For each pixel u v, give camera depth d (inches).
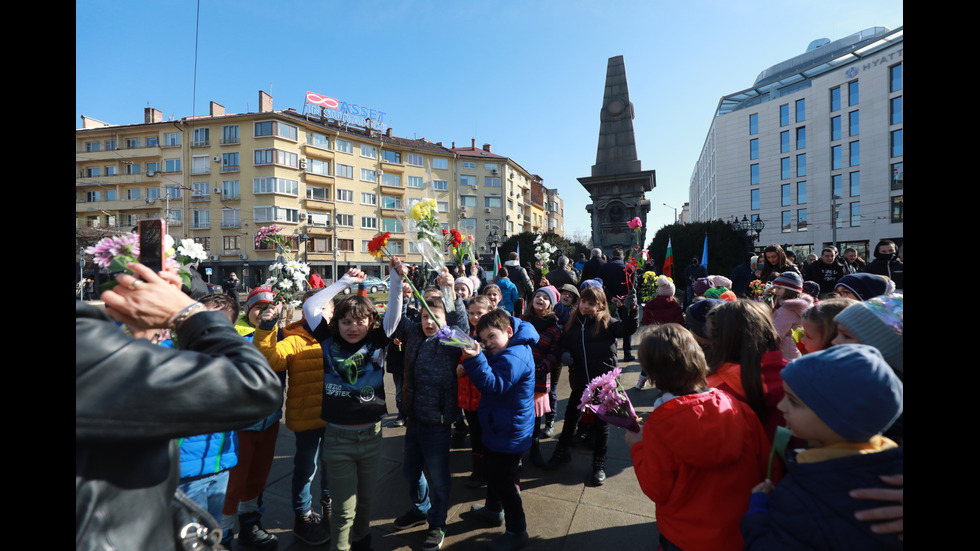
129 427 31.3
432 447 107.0
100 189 1611.7
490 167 2105.1
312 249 1592.0
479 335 108.3
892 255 243.1
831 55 2233.0
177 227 1546.5
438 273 112.6
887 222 1541.6
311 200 1576.0
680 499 64.1
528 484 136.1
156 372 32.2
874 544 42.3
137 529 34.2
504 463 103.3
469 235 126.4
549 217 3102.9
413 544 108.7
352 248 1713.8
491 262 932.0
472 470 143.0
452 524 117.3
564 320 183.2
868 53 1604.3
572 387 144.6
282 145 1512.1
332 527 95.0
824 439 49.0
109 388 30.7
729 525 61.1
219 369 35.2
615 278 302.5
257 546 106.8
